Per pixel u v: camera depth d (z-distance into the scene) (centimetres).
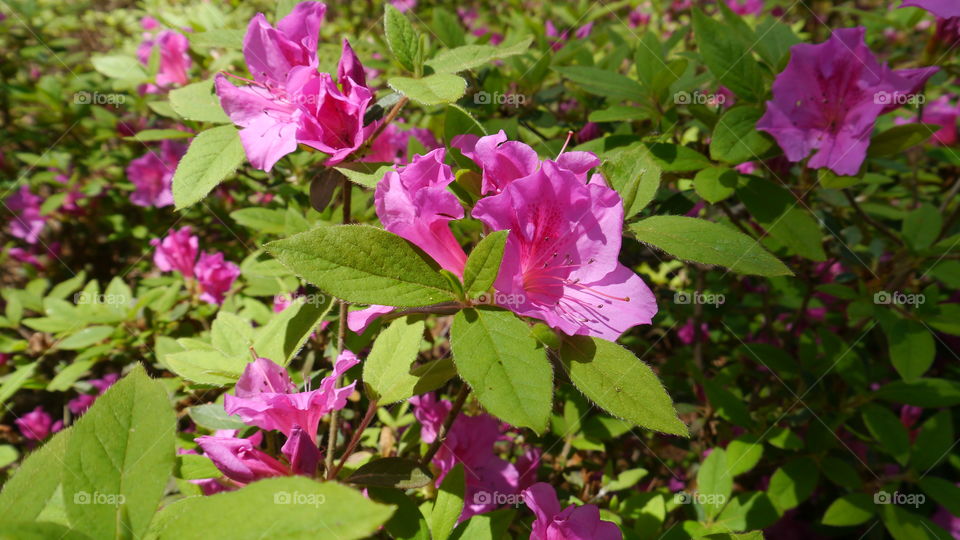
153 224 57
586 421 32
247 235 52
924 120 42
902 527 28
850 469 30
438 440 23
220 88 21
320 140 21
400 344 21
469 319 16
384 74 46
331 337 30
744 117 27
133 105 57
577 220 17
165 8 58
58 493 17
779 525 36
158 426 14
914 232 30
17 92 57
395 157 32
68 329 39
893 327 28
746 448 30
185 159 21
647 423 15
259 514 11
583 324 17
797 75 25
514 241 17
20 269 66
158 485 13
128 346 39
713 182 27
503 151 17
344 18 75
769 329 42
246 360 22
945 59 30
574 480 33
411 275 16
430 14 76
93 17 83
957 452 34
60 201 57
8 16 67
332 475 19
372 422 33
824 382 33
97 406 14
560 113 44
